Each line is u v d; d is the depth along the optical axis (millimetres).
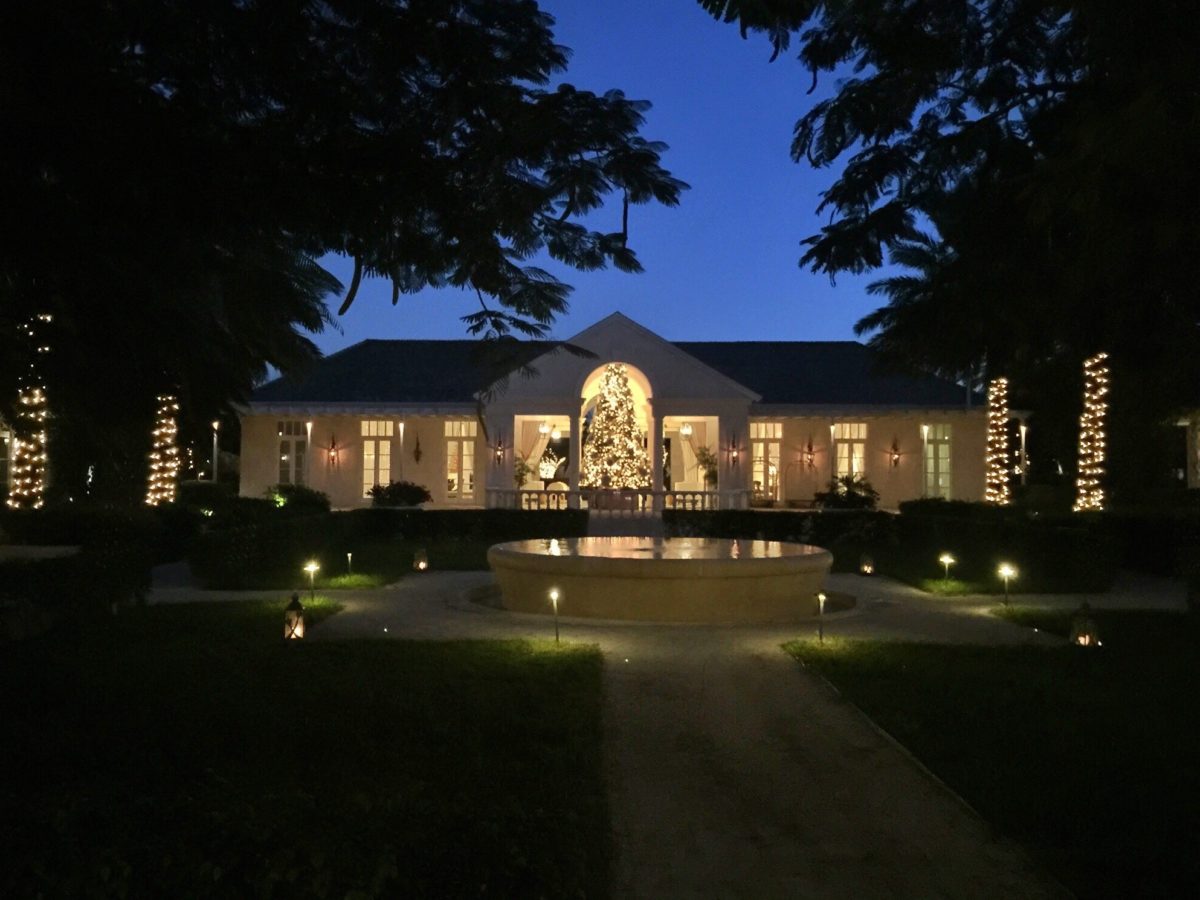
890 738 8047
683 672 10391
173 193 5371
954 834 6102
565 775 6906
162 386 6156
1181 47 4730
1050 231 6922
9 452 21078
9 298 5754
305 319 6953
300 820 5129
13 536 20391
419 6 5844
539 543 16531
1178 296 6137
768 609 13930
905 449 34000
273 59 5715
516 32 6336
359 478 33125
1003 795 6590
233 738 7523
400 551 23047
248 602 14805
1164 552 19672
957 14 7387
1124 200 5156
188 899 4398
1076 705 8867
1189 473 31031
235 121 6094
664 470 33594
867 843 5984
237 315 6734
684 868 5641
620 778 7148
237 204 5559
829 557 14695
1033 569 17281
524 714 8375
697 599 13484
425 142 6207
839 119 7988
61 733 7574
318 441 33062
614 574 13414
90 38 5242
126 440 6676
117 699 8672
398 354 36094
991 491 30422
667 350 29234
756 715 8781
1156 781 6828
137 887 4430
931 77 7457
